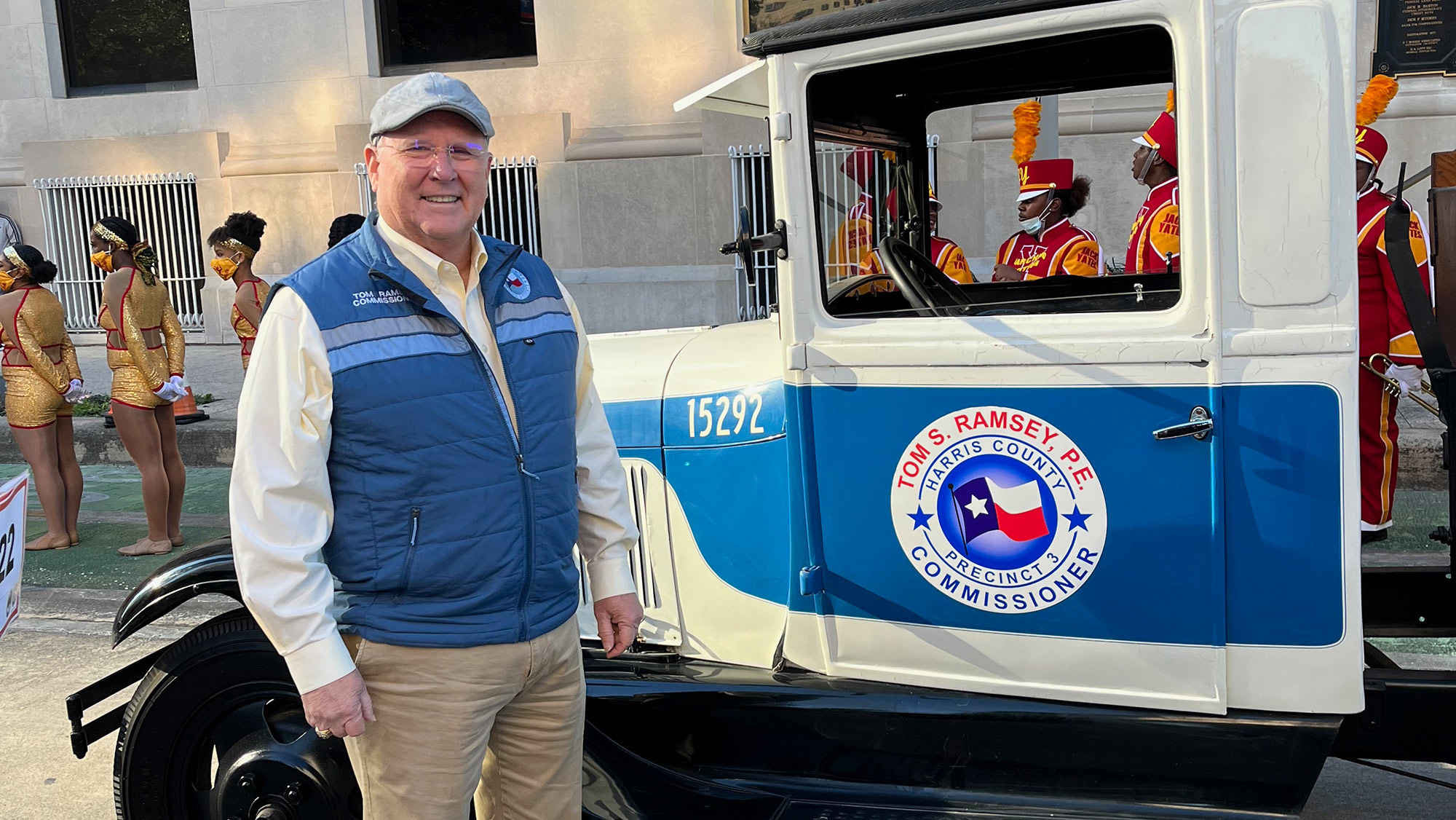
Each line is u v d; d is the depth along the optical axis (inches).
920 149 118.6
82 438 337.7
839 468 97.0
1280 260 82.3
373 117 75.4
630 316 434.3
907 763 98.5
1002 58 98.3
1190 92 82.7
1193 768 90.4
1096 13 84.9
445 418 74.9
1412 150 325.1
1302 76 80.4
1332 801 128.1
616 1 418.6
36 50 498.6
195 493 293.1
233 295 482.9
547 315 81.6
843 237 103.2
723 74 410.6
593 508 88.3
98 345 499.8
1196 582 87.4
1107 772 93.0
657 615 113.4
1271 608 86.2
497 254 80.8
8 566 90.9
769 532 105.7
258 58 468.8
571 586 83.4
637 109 424.2
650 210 426.6
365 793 80.1
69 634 195.8
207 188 483.2
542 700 83.7
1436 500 223.1
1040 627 92.4
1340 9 79.4
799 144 94.6
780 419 103.3
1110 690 91.4
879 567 97.0
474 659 76.9
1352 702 85.7
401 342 74.5
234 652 101.0
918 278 106.0
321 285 74.3
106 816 134.2
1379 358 130.0
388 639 75.7
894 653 98.0
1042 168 149.4
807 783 101.0
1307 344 82.4
